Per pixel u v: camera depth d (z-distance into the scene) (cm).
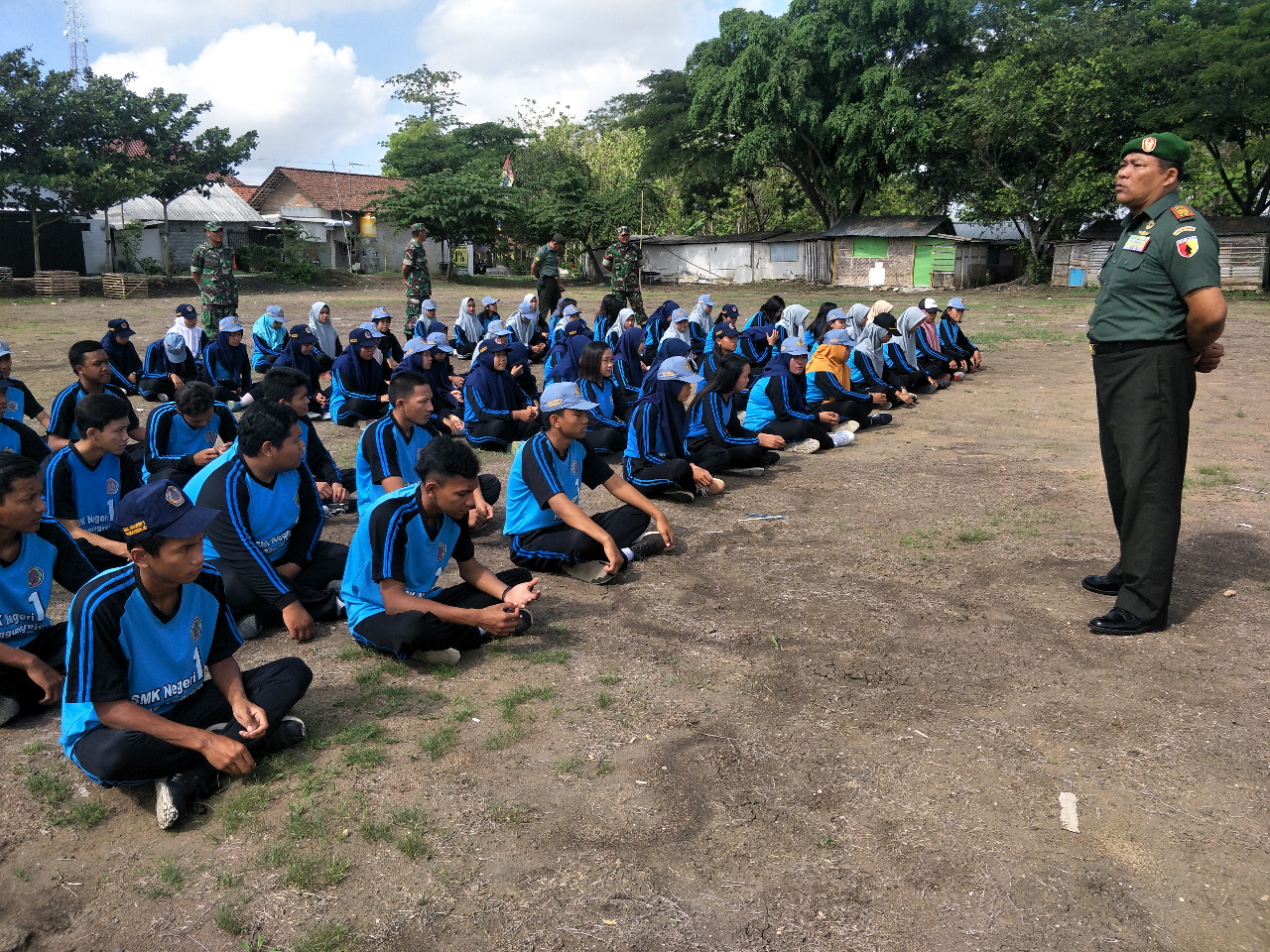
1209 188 2817
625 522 532
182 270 3306
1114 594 472
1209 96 2264
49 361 1304
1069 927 249
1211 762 323
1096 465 740
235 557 423
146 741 299
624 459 674
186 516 290
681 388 650
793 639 428
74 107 2545
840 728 349
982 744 337
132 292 2638
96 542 478
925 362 1130
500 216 3288
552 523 514
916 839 285
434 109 5369
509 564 535
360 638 410
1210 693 370
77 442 494
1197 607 456
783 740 341
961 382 1176
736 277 3497
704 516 627
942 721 353
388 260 3828
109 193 2517
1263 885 264
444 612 391
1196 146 2727
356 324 1877
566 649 422
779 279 3419
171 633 313
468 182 3328
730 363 704
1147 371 409
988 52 2838
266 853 282
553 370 881
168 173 2745
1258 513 607
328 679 395
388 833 289
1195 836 285
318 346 1016
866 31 2814
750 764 326
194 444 621
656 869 273
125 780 302
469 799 307
